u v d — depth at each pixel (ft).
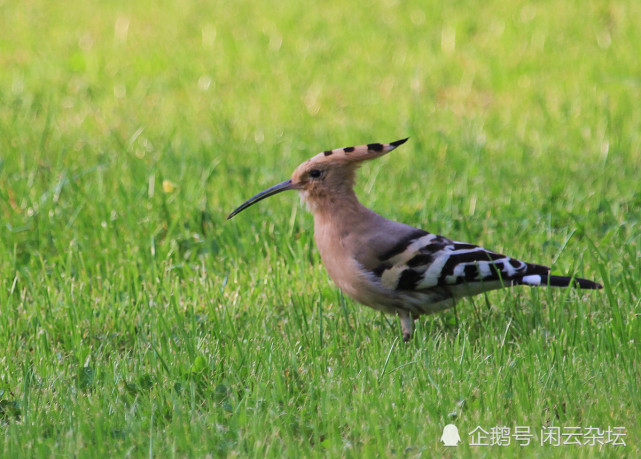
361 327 30.32
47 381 26.55
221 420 24.30
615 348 27.53
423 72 65.82
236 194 43.16
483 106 59.06
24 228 38.58
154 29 77.61
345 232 29.58
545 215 40.22
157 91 63.00
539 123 54.75
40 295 33.63
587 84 61.82
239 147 51.44
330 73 66.39
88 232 39.29
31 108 58.18
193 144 51.83
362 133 53.67
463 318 30.60
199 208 40.55
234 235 38.63
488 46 70.79
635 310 29.27
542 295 32.58
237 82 64.69
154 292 33.78
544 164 47.44
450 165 47.93
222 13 81.56
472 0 81.66
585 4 78.18
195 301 32.86
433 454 22.33
